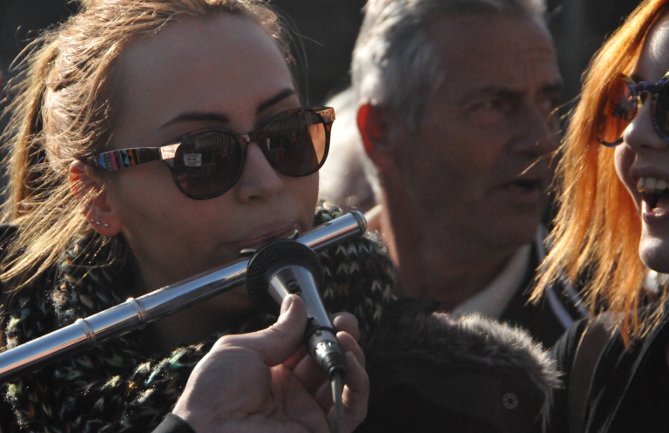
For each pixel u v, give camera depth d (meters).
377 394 8.95
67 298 9.64
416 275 13.99
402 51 13.74
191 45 8.57
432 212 13.72
